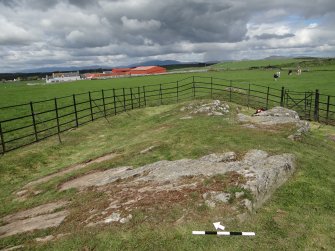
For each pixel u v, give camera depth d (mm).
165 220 9320
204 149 15727
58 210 11508
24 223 10992
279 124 20688
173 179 11750
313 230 9289
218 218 9430
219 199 10078
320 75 76875
